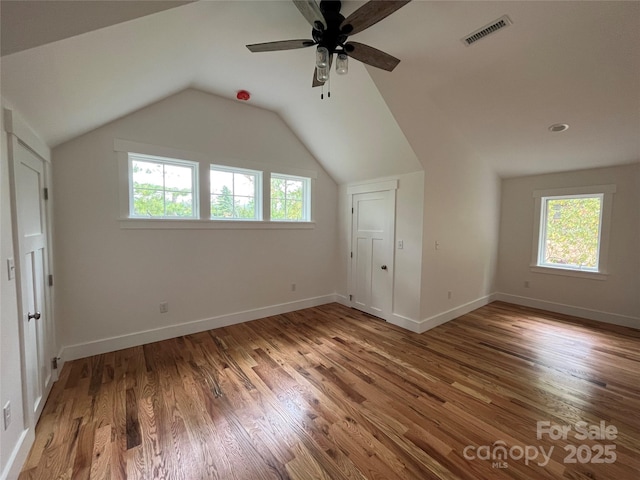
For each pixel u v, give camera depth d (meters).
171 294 3.13
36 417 1.80
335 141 3.68
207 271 3.36
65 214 2.53
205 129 3.25
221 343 3.04
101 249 2.72
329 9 1.75
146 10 1.36
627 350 2.96
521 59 2.35
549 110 2.90
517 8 1.88
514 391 2.22
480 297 4.57
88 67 1.62
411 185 3.48
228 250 3.51
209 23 1.95
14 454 1.40
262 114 3.69
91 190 2.65
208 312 3.40
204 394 2.14
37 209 2.01
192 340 3.11
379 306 3.95
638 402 2.09
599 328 3.61
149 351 2.83
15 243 1.50
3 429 1.31
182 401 2.05
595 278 3.95
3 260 1.35
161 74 2.35
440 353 2.87
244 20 2.02
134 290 2.91
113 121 2.72
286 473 1.46
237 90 3.17
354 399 2.09
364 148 3.51
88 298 2.68
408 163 3.36
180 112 3.08
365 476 1.45
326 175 4.41
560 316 4.10
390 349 2.96
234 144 3.47
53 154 2.46
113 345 2.81
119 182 2.78
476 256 4.39
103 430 1.75
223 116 3.37
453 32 2.10
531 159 4.00
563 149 3.57
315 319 3.85
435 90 2.86
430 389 2.24
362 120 3.10
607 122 2.89
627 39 2.00
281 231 3.98
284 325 3.61
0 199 1.34
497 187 4.72
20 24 1.18
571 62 2.28
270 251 3.89
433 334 3.39
